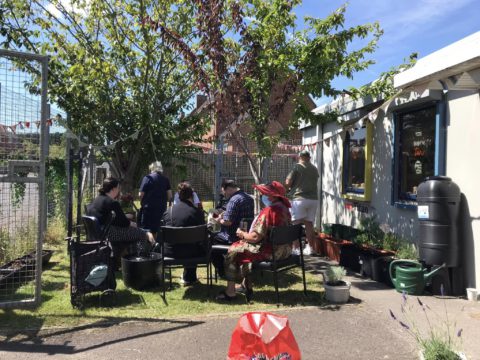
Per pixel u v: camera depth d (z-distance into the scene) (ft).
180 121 30.68
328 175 31.73
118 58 28.99
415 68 15.98
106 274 15.87
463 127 17.19
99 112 28.45
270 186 16.34
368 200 24.94
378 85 23.35
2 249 18.25
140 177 32.42
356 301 16.24
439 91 18.28
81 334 12.89
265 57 22.84
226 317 14.42
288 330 8.57
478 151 16.37
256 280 19.34
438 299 16.47
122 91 29.09
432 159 19.39
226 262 16.31
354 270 21.43
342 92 24.75
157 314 14.76
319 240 25.38
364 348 11.96
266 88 23.40
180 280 19.39
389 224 22.76
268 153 23.86
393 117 22.33
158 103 29.25
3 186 18.95
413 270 16.88
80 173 23.65
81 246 15.66
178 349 11.86
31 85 24.31
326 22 22.40
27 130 16.80
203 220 18.03
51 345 12.07
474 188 16.56
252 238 15.93
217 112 23.71
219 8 22.48
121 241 19.43
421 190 17.24
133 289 17.85
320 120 26.23
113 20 27.76
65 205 28.48
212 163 38.29
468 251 16.89
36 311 14.82
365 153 25.12
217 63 22.68
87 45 27.91
